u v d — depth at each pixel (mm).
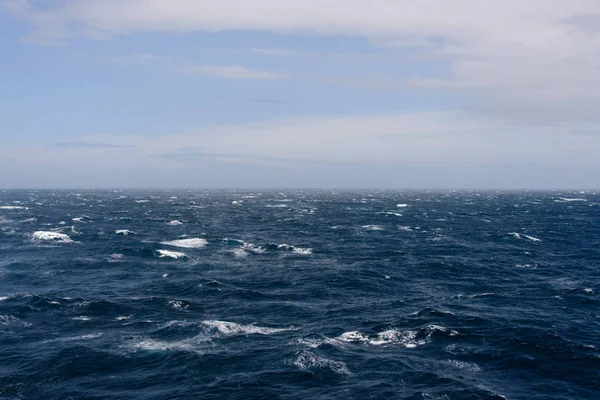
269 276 45875
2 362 23156
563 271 49312
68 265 51219
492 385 20859
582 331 28125
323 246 67938
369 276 45656
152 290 39562
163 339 26797
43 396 19875
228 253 60812
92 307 33312
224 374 21984
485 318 30672
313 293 39031
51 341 26297
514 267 51438
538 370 22453
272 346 25688
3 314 31172
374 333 27891
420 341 26453
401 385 20797
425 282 43688
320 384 20922
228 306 34656
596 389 20531
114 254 57875
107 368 22656
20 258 55531
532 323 29484
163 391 20328
